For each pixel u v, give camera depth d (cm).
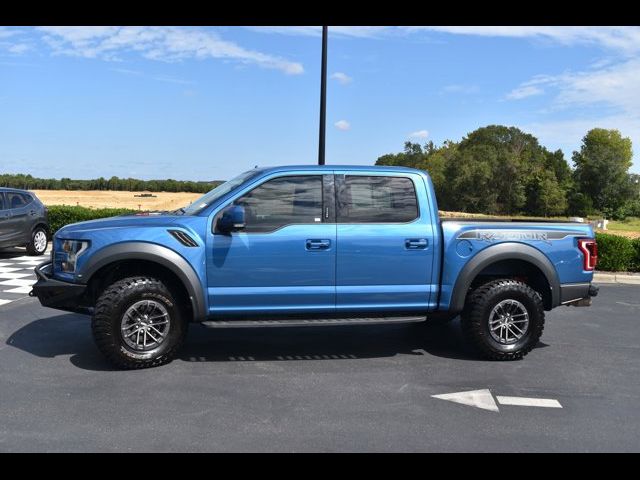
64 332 656
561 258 579
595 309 870
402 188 563
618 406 458
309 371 532
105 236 511
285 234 530
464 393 479
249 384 491
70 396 455
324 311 549
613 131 9738
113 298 507
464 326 580
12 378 496
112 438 379
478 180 7762
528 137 9294
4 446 366
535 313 573
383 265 549
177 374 514
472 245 561
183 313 541
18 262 1230
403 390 484
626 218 8512
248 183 537
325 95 1074
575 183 8538
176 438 381
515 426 413
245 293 529
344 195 550
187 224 521
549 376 532
